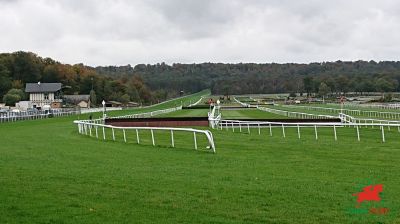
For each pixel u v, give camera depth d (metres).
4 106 103.50
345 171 14.66
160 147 22.33
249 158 17.94
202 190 11.87
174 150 20.91
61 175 14.17
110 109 94.81
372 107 76.50
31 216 9.50
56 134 32.25
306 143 23.72
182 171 14.87
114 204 10.45
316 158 17.86
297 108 85.44
